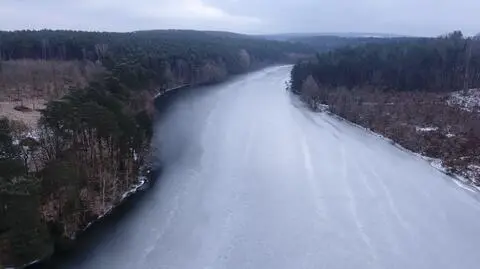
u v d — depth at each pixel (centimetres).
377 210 5222
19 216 3725
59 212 4378
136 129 5900
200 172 6200
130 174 5594
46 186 4194
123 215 4916
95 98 5584
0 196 3628
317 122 9381
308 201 5416
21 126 5381
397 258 4272
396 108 9750
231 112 10069
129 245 4369
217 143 7588
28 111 7050
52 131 4828
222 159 6775
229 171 6288
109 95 6019
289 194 5597
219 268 4050
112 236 4497
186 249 4331
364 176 6266
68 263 4044
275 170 6400
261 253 4297
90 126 4991
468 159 6700
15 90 8619
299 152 7269
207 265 4094
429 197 5609
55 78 9600
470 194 5722
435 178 6234
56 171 4225
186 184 5775
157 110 9638
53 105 4847
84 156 4953
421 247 4478
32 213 3806
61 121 4800
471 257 4341
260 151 7250
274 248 4384
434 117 8825
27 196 3738
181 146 7331
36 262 3944
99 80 7438
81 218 4616
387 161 6925
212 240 4500
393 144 7831
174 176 6019
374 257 4275
